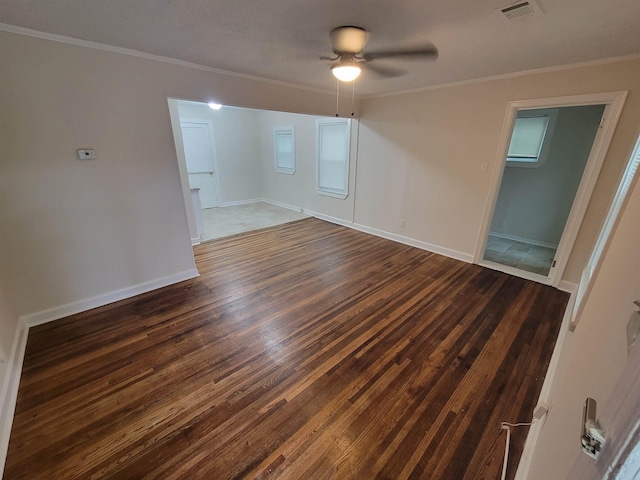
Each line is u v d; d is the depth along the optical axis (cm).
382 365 204
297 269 364
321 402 175
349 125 493
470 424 162
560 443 82
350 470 139
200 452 147
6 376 177
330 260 393
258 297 296
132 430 158
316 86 388
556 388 139
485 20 182
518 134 451
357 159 499
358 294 302
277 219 611
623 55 242
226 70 311
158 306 278
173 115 400
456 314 266
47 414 166
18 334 221
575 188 420
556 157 426
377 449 149
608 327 75
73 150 238
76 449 148
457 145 369
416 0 158
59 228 244
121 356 212
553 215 445
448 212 397
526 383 189
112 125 252
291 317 262
